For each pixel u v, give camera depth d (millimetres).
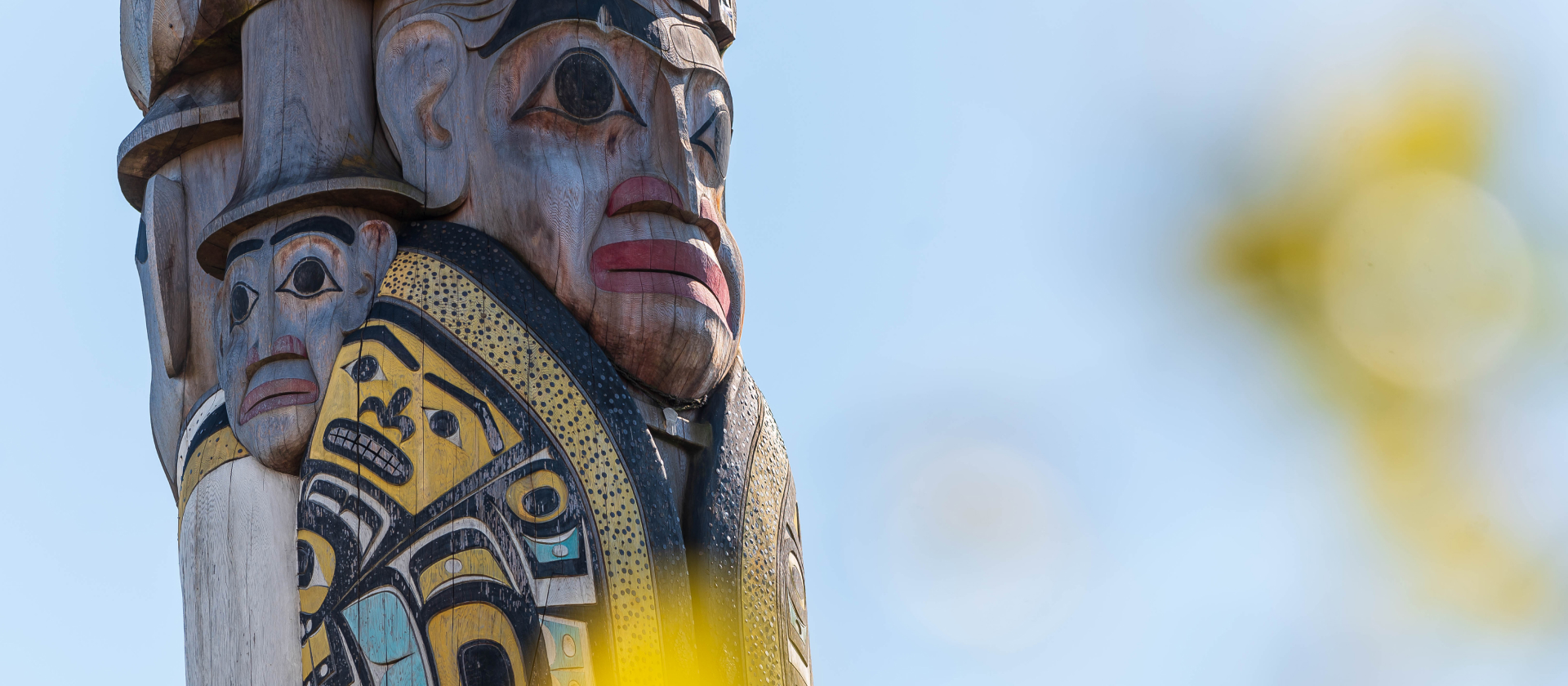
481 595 4820
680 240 5613
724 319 5707
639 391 5484
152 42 5891
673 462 5500
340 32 5680
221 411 5496
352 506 4973
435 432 5012
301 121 5500
